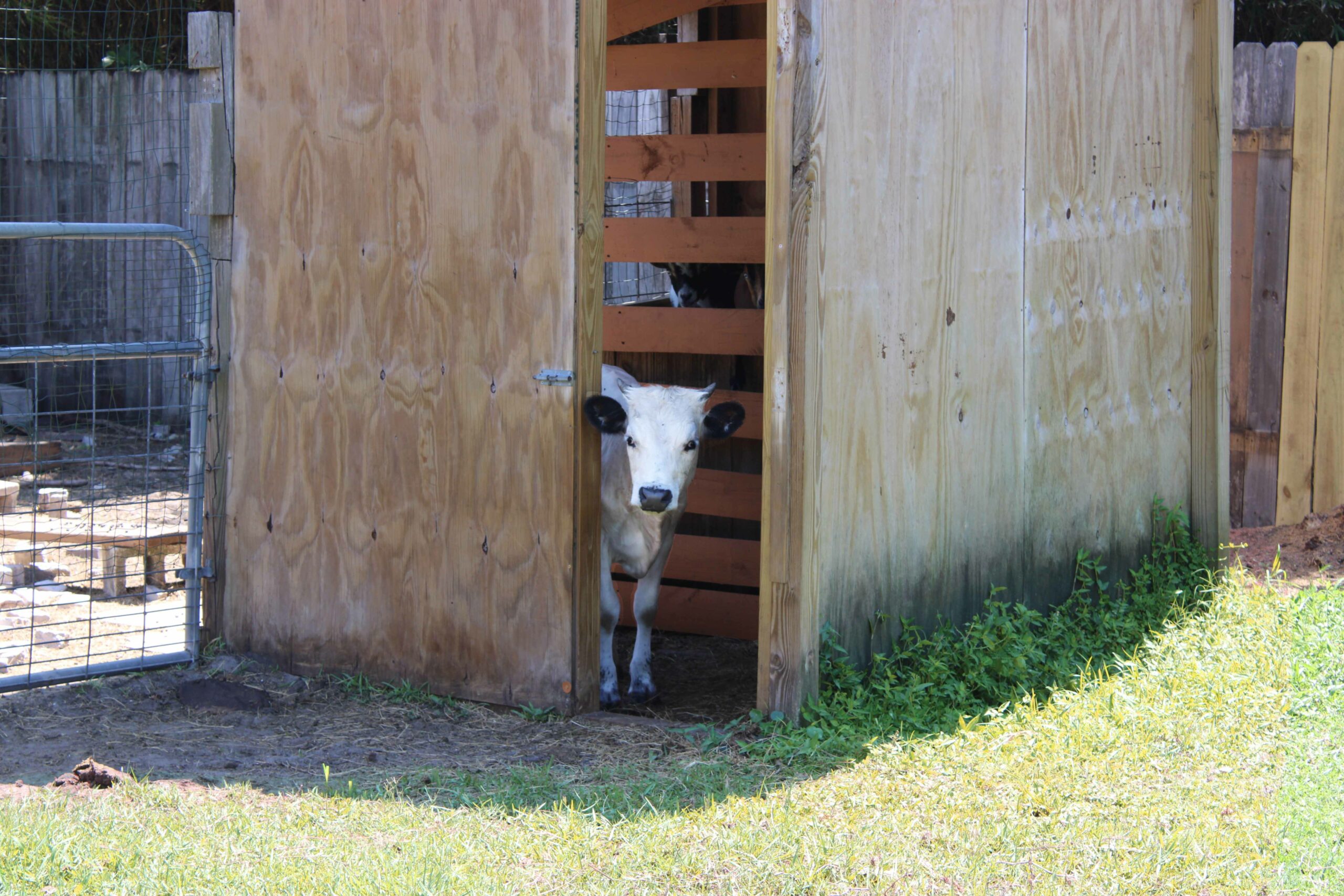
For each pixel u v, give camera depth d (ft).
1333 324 26.96
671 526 20.25
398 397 18.90
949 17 18.43
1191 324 24.62
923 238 18.29
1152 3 22.88
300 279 19.47
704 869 12.34
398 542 19.10
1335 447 27.27
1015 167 19.99
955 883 12.03
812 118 15.98
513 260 17.95
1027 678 17.92
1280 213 27.25
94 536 24.81
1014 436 20.43
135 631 20.25
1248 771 14.62
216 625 20.57
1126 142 22.50
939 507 19.07
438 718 18.03
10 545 26.17
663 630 24.89
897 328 17.97
